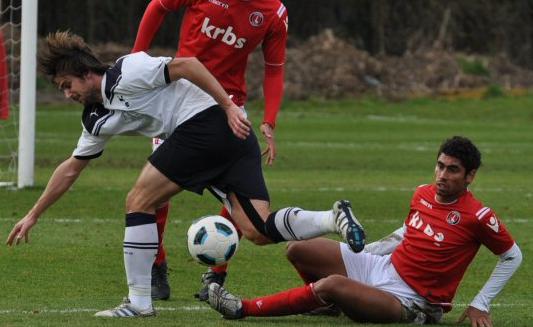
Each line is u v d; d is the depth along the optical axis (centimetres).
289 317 2361
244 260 3309
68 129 9088
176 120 2244
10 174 5450
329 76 13788
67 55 2203
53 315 2298
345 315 2361
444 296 2305
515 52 17450
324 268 2394
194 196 4903
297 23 17050
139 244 2248
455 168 2241
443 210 2297
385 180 5844
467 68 15225
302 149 7812
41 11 15862
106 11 15888
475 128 10506
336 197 4997
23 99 4834
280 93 2806
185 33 2725
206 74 2180
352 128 10162
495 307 2611
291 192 5169
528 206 4850
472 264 3334
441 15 17112
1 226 3831
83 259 3241
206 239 2261
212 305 2273
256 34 2700
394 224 4175
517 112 12644
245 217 2242
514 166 6888
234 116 2162
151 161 2256
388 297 2253
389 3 16962
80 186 5150
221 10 2661
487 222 2255
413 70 14650
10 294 2667
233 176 2247
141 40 2759
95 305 2509
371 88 13862
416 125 10731
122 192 4956
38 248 3409
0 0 5806
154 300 2630
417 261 2292
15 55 8150
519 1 17688
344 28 17112
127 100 2217
